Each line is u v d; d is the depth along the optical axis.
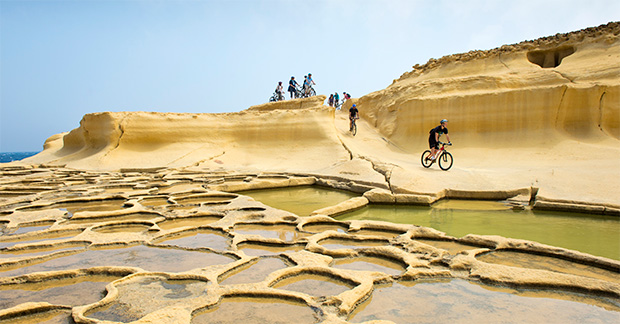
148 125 16.59
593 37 15.97
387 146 16.67
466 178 9.50
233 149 16.61
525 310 3.13
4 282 3.67
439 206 7.89
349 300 3.16
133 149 16.42
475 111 14.73
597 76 13.88
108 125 16.55
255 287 3.45
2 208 7.43
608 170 8.76
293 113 16.83
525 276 3.67
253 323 2.87
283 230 5.78
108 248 4.88
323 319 2.90
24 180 11.55
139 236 5.32
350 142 16.56
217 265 4.04
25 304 3.05
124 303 3.21
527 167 10.89
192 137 16.88
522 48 17.56
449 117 15.27
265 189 10.55
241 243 5.04
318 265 4.03
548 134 13.40
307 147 15.79
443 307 3.19
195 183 11.16
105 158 15.54
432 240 5.18
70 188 9.94
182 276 3.75
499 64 17.28
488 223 6.38
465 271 3.96
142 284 3.61
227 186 9.99
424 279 3.80
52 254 4.54
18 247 4.77
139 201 8.20
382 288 3.58
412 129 16.33
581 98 13.41
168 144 16.64
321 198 9.06
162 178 11.88
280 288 3.56
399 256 4.32
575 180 8.22
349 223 5.96
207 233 5.63
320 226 6.09
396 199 8.11
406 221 6.63
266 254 4.60
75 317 2.90
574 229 5.87
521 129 13.96
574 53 15.87
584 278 3.57
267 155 15.92
